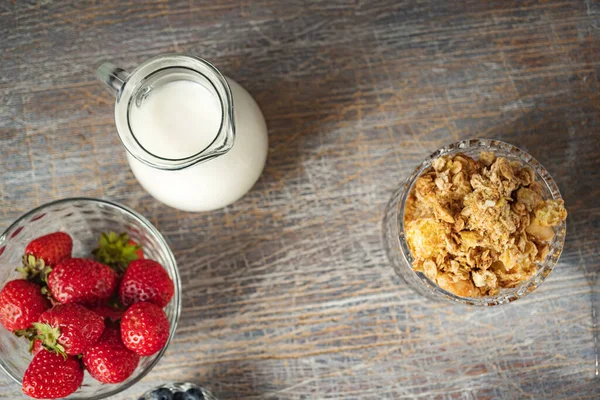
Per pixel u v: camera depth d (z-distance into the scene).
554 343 0.68
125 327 0.60
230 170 0.61
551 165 0.69
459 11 0.70
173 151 0.58
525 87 0.70
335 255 0.68
